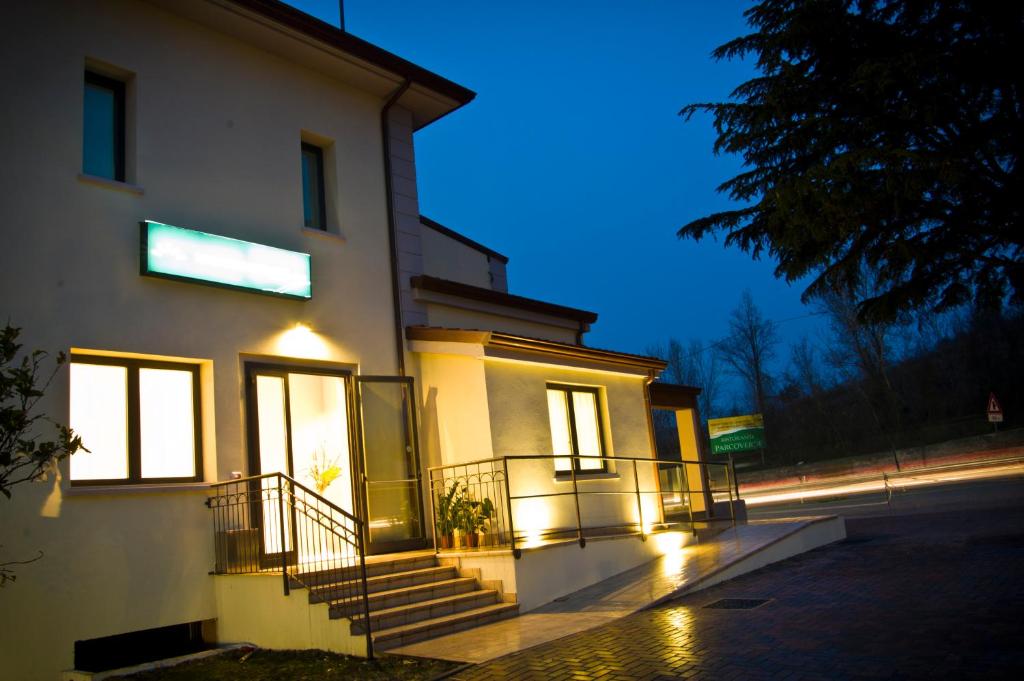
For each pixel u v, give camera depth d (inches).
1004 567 351.9
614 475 522.6
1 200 308.3
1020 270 518.6
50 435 304.3
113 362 336.5
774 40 564.4
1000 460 1099.3
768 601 326.3
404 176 496.4
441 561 385.4
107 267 336.2
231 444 364.2
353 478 414.0
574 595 379.6
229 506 353.1
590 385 526.9
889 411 1644.9
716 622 291.7
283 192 422.0
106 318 331.0
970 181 492.4
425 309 484.4
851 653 229.0
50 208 322.7
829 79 554.6
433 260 625.6
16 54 324.2
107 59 357.1
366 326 445.7
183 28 392.8
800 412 1923.0
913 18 539.2
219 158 394.6
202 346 362.9
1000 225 509.7
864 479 1251.2
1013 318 1530.5
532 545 383.9
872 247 545.0
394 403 438.0
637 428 557.0
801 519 542.9
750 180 590.6
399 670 260.7
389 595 322.0
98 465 323.9
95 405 328.2
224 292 377.7
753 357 2058.3
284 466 395.5
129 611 311.6
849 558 435.5
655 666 233.3
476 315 527.8
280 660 288.5
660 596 349.1
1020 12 487.5
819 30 541.6
